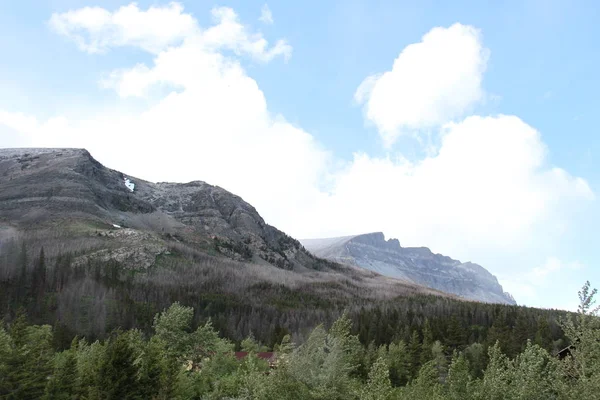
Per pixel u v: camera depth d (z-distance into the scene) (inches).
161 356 2217.0
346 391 1175.6
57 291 5841.5
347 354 1318.9
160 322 2637.8
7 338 2326.5
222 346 2719.0
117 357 2011.6
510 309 6796.3
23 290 5684.1
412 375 3282.5
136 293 6358.3
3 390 2098.9
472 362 3528.5
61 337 3917.3
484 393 1000.2
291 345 1355.8
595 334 945.5
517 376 966.4
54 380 2133.4
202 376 2263.8
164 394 1953.7
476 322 6220.5
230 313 6535.4
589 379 908.6
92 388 1939.0
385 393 1073.5
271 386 1194.6
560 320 1015.0
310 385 1186.0
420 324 5354.3
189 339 2640.3
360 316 6058.1
